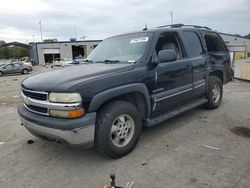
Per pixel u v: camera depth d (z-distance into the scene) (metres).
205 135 4.49
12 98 9.76
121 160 3.70
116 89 3.56
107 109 3.54
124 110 3.68
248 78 11.41
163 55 4.08
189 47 5.14
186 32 5.24
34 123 3.52
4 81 18.94
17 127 5.56
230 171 3.24
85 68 4.07
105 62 4.44
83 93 3.26
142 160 3.66
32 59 61.41
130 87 3.75
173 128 4.91
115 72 3.71
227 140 4.24
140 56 4.17
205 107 6.04
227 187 2.91
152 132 4.73
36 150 4.23
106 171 3.42
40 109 3.52
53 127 3.28
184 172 3.27
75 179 3.28
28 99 3.65
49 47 60.00
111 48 4.82
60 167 3.61
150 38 4.39
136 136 3.92
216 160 3.54
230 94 8.14
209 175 3.17
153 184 3.05
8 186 3.20
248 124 5.01
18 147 4.40
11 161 3.88
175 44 4.84
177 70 4.62
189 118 5.48
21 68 28.27
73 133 3.21
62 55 61.06
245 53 47.56
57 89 3.28
